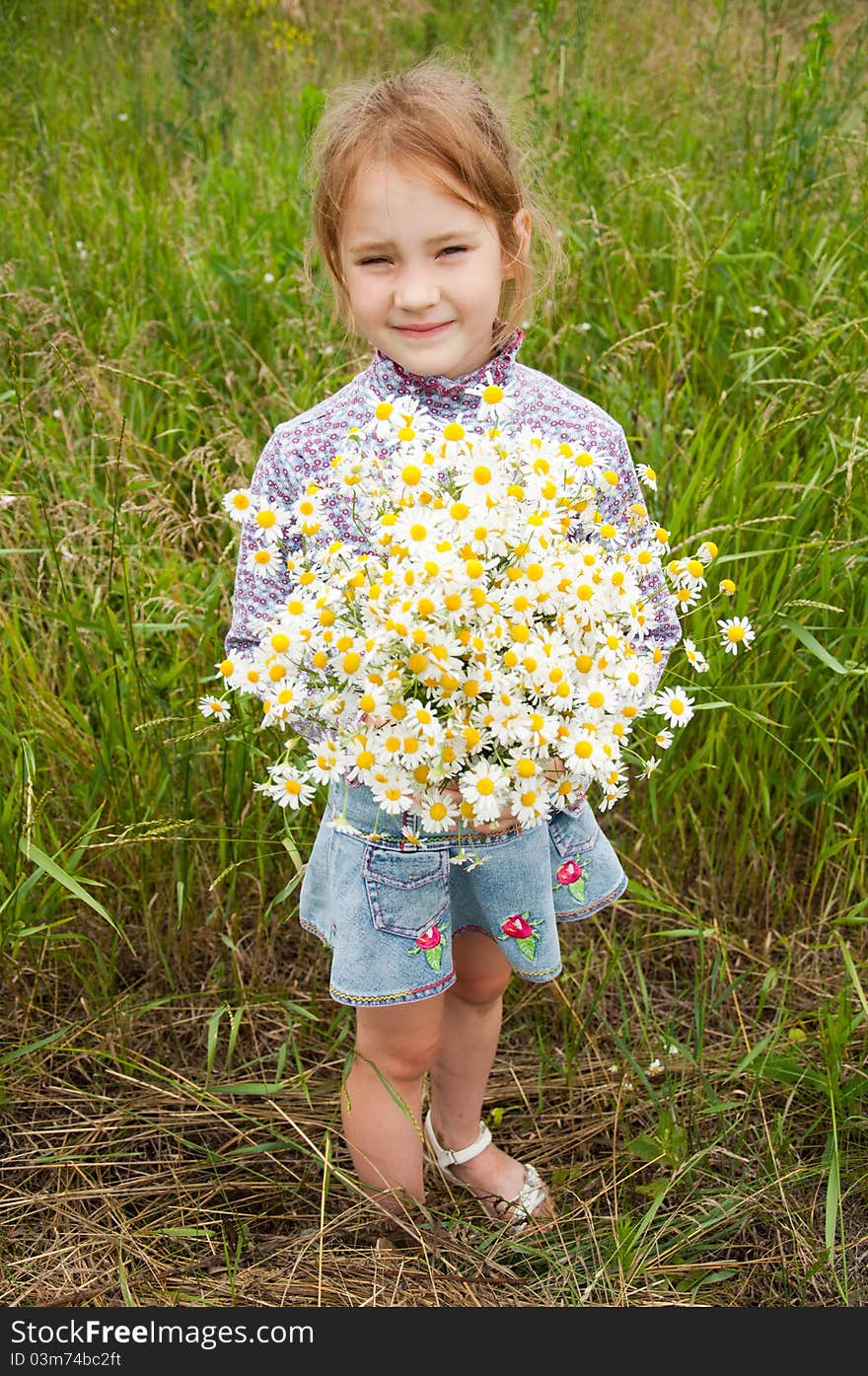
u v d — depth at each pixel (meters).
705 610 2.38
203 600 2.40
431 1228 1.86
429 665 1.28
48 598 2.68
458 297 1.52
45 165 4.30
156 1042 2.26
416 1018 1.70
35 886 2.23
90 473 2.84
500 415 1.45
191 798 2.33
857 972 2.37
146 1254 1.88
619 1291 1.80
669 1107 2.06
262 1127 2.06
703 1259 1.91
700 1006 2.16
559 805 1.52
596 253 3.40
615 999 2.36
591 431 1.62
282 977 2.38
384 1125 1.79
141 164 4.68
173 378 2.86
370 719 1.35
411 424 1.40
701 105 4.57
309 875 1.81
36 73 5.11
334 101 1.75
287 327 3.29
